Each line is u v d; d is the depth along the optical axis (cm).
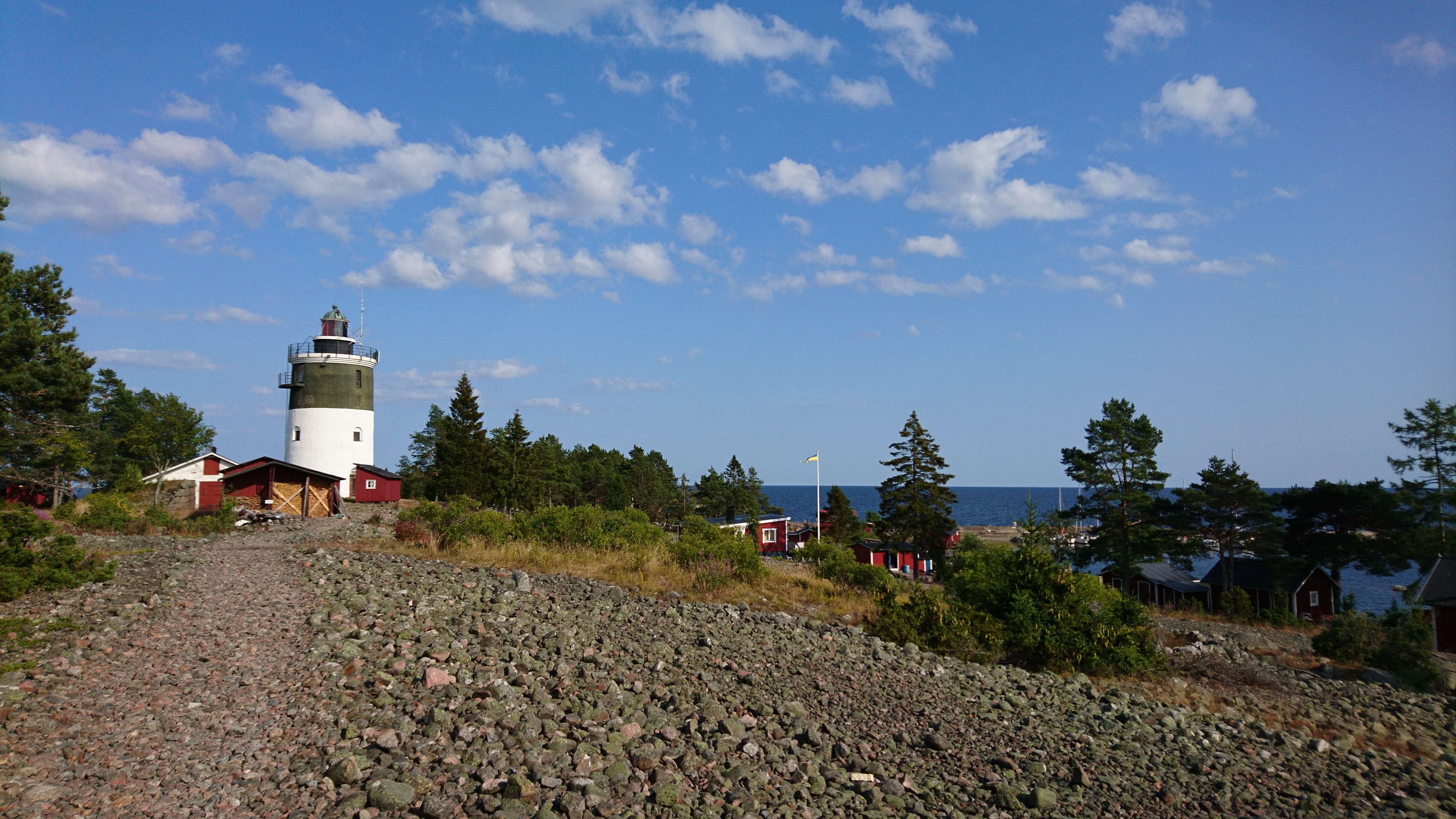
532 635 1284
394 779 687
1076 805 863
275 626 1220
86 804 602
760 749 889
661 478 9969
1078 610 1941
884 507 6109
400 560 2178
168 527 3422
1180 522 4866
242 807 626
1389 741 1466
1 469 3444
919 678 1388
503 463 7081
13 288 3103
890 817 771
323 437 5775
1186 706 1547
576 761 766
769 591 2345
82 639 1061
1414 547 4647
